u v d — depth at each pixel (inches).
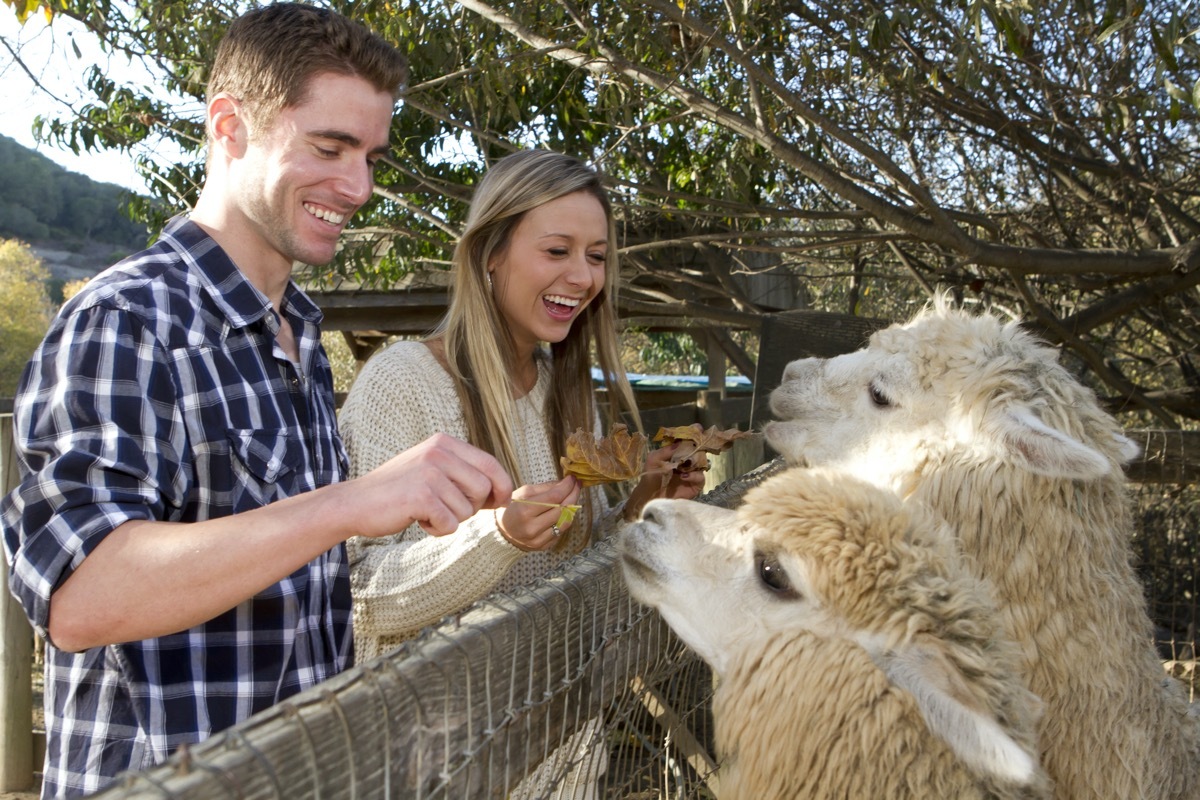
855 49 211.0
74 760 64.8
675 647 102.0
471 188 262.5
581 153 290.4
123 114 262.7
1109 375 293.6
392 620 83.3
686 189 290.7
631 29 195.3
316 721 39.9
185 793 33.8
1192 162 302.7
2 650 177.8
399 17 206.7
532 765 60.1
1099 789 96.6
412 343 99.0
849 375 127.5
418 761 46.6
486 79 209.2
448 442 62.5
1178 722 107.6
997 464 108.1
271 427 70.6
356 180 74.9
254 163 73.0
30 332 1048.2
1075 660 99.0
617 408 116.3
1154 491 261.7
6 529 58.2
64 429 59.4
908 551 80.1
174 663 66.1
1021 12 150.1
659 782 100.5
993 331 121.3
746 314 305.6
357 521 57.7
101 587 54.9
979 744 65.4
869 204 207.3
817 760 76.7
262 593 68.7
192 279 69.2
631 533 90.4
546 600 62.5
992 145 329.4
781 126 239.0
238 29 72.8
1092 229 342.6
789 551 82.6
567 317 103.3
